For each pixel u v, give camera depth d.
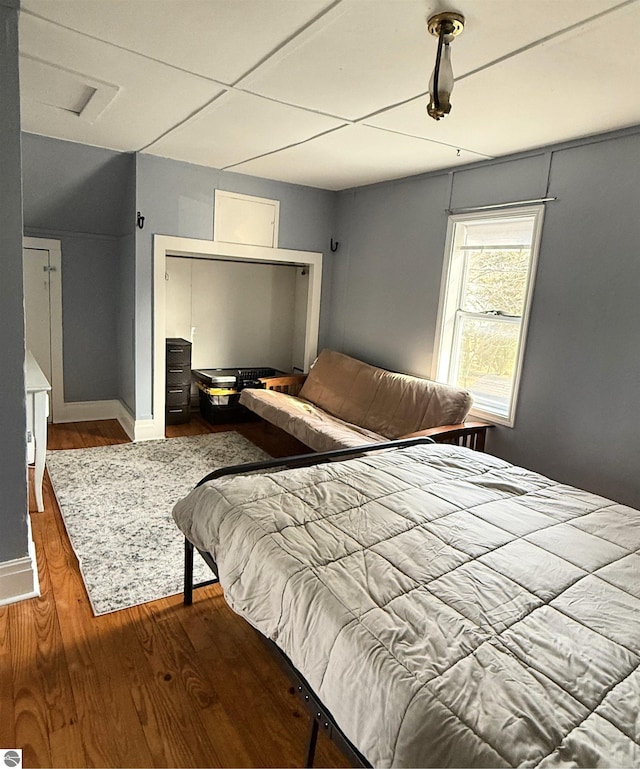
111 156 3.77
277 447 4.40
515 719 0.97
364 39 1.89
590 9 1.62
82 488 3.34
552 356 3.08
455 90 2.28
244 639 2.04
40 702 1.68
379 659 1.13
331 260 4.97
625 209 2.69
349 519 1.71
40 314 4.56
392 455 2.39
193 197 4.12
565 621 1.25
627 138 2.66
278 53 2.04
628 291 2.71
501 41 1.84
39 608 2.15
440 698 1.02
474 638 1.17
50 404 4.74
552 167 3.03
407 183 4.07
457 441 3.41
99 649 1.94
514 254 3.41
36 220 4.24
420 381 3.80
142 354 4.23
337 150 3.40
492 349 3.60
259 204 4.45
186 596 2.21
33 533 2.76
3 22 1.76
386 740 1.04
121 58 2.14
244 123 2.92
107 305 4.84
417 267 4.04
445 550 1.53
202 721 1.65
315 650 1.26
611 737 0.94
